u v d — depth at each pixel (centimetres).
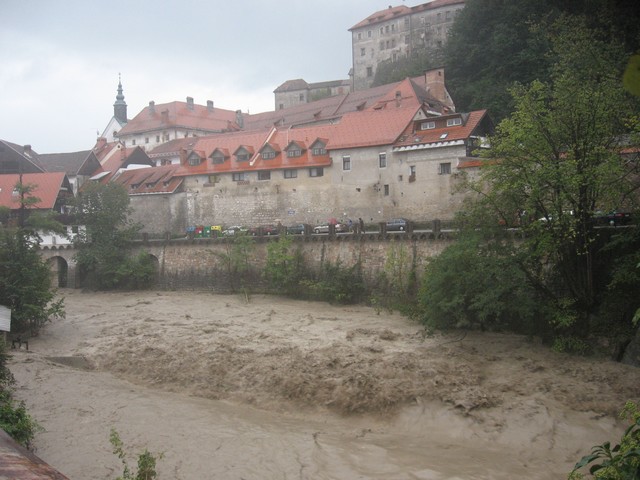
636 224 3369
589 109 3325
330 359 3428
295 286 5672
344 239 5444
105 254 6744
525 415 2758
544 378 3139
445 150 5772
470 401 2853
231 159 7344
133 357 3772
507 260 3572
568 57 3525
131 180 8200
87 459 2366
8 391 2966
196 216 7450
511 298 3578
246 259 6047
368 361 3369
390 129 6341
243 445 2545
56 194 7719
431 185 5859
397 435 2712
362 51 12838
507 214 3719
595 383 3038
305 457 2433
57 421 2766
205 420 2839
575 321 3544
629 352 3262
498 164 3581
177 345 3919
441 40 11612
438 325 3784
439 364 3306
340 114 9294
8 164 8862
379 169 6231
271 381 3216
